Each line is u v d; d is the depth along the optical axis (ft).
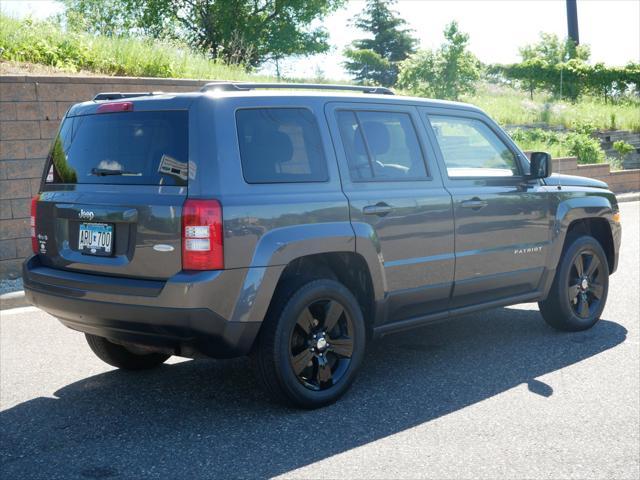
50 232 16.39
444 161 18.65
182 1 99.55
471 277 18.89
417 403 16.42
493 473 12.92
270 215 14.84
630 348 20.48
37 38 40.81
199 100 14.80
